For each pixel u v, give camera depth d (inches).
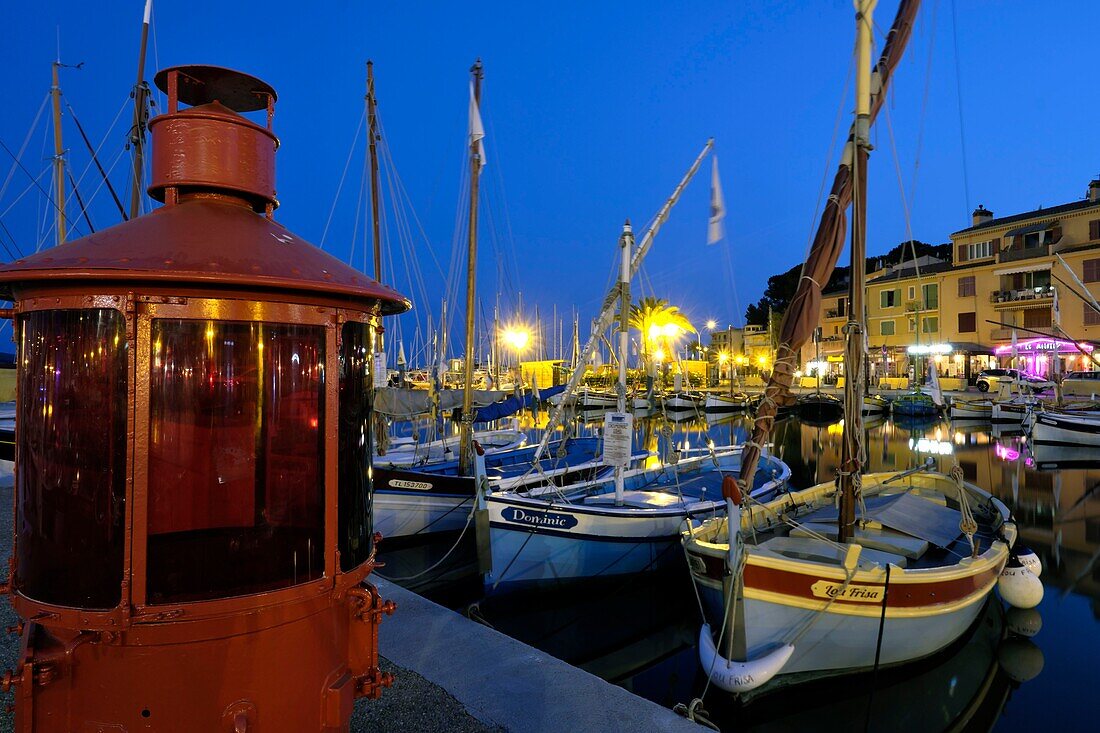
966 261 1894.7
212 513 75.2
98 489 72.8
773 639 256.2
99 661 72.5
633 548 393.1
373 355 93.0
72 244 76.2
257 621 75.5
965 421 1513.3
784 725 259.8
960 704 276.4
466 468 551.5
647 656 331.3
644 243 445.7
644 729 148.1
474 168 566.9
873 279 2161.7
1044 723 261.0
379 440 601.0
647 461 693.9
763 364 2593.5
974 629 323.9
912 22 293.4
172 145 85.1
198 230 78.9
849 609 257.3
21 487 78.9
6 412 830.5
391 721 150.0
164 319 72.1
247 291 74.7
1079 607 384.2
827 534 312.0
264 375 77.0
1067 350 1562.5
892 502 348.5
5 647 183.0
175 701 72.6
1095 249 1555.1
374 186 720.3
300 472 80.2
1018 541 537.6
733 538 253.8
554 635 355.9
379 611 88.9
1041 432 1029.8
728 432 1493.6
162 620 71.4
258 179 89.4
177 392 73.2
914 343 1987.0
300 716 79.4
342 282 81.8
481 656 183.0
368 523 91.2
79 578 73.5
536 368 2313.0
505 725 149.0
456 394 660.1
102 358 72.0
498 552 380.8
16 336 79.7
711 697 267.9
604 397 1908.2
